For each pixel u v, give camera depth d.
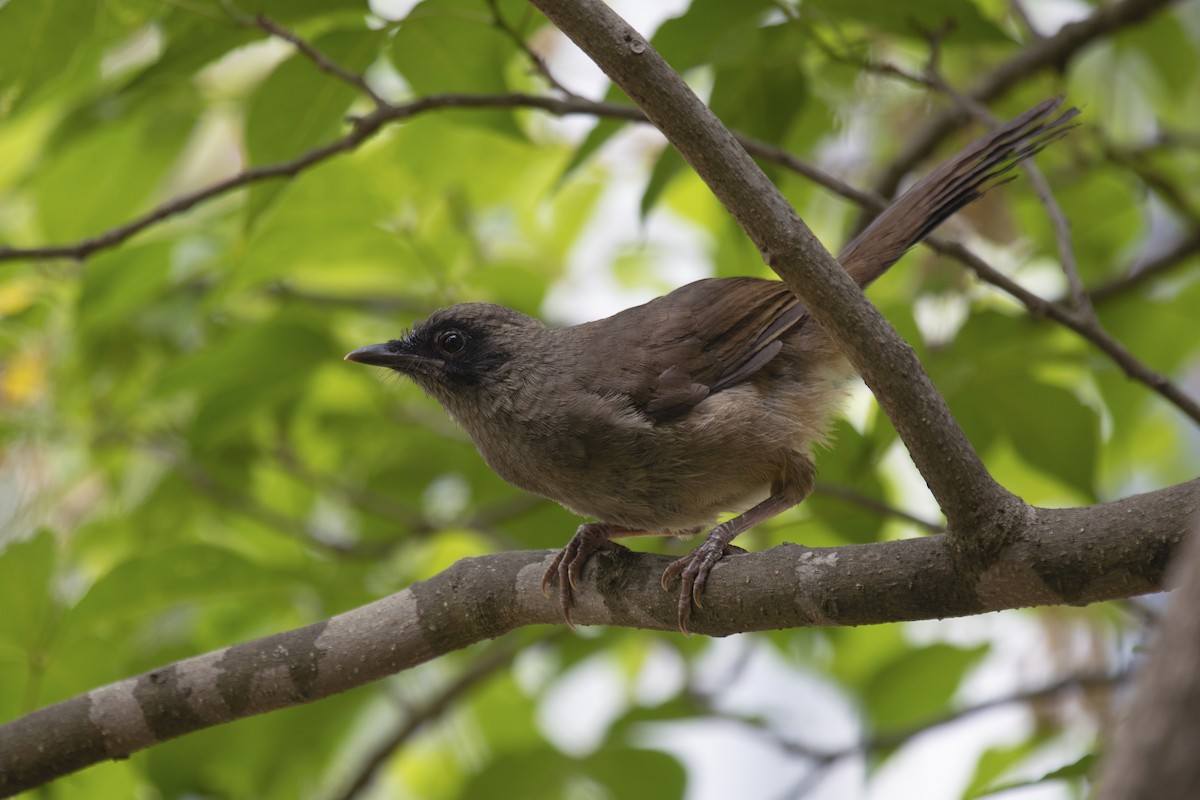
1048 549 5.88
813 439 8.71
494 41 9.59
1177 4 11.54
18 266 11.97
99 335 12.30
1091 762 7.20
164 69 9.17
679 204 14.10
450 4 9.27
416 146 11.48
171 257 11.53
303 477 12.68
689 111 5.79
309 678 7.80
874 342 5.85
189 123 11.87
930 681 11.63
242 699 7.84
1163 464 14.52
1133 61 13.87
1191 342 11.91
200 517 13.17
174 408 12.71
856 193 9.04
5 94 8.80
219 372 11.38
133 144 11.56
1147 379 8.70
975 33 9.31
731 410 8.38
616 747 11.43
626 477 8.54
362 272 12.86
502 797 11.38
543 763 11.43
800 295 5.88
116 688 7.96
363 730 14.64
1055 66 11.16
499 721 13.66
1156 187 11.61
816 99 12.11
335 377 13.31
